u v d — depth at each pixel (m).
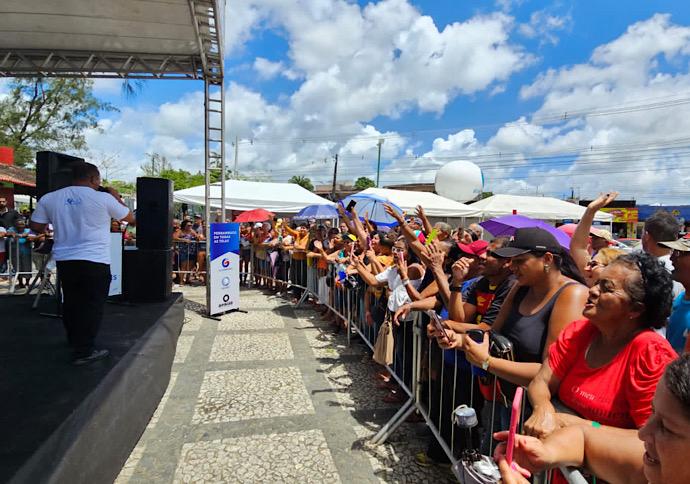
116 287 5.90
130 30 5.99
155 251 5.54
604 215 16.56
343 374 4.55
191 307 7.84
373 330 4.78
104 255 3.31
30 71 7.01
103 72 7.10
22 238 7.95
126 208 3.61
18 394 2.55
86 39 6.26
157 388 3.70
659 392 0.88
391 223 10.33
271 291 9.89
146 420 3.29
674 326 2.35
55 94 22.23
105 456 2.42
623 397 1.43
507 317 2.23
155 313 4.94
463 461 1.56
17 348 3.59
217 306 7.19
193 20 5.52
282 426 3.41
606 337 1.55
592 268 2.50
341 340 5.82
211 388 4.15
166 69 7.07
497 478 1.42
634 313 1.45
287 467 2.85
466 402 2.77
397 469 2.85
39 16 5.61
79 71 7.05
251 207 13.20
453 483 2.70
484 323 2.63
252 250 10.84
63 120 23.23
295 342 5.71
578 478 1.20
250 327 6.50
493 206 13.80
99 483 2.29
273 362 4.91
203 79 7.07
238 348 5.43
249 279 11.06
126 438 2.82
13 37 6.20
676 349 2.31
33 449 1.91
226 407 3.74
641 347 1.41
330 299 6.64
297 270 8.69
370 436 3.27
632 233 27.22
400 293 3.70
